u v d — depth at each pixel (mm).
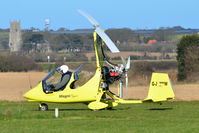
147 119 36906
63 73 45438
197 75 110375
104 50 46250
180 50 124750
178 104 52094
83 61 153625
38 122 35125
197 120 36000
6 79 100688
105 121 35469
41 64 141375
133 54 166125
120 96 46156
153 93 44594
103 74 45531
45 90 45062
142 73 110938
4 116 38094
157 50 182125
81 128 32000
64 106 49781
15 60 131750
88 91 45219
